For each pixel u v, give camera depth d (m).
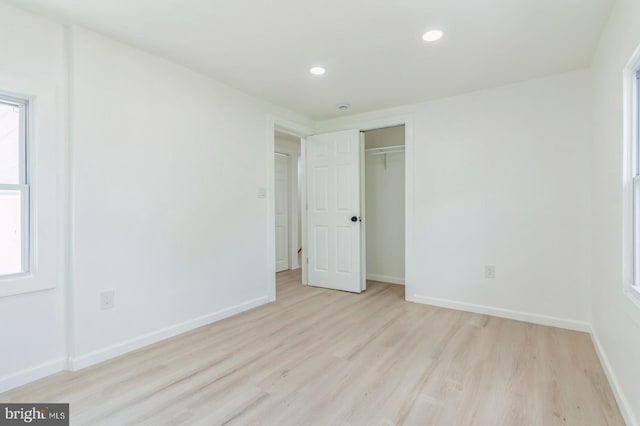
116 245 2.27
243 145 3.25
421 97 3.34
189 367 2.10
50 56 2.00
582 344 2.43
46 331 1.99
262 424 1.55
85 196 2.11
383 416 1.61
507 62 2.56
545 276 2.85
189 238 2.75
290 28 2.10
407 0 1.80
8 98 1.88
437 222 3.39
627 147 1.67
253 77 2.88
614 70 1.87
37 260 1.95
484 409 1.66
